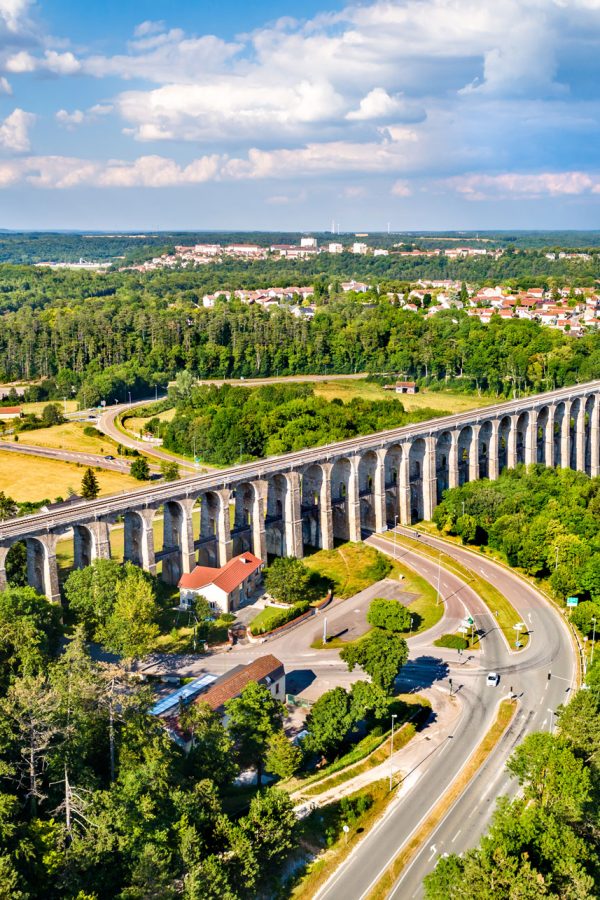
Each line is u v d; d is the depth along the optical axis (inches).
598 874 3503.9
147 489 6899.6
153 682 5511.8
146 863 3277.6
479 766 4694.9
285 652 6082.7
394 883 3846.0
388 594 7121.1
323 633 6378.0
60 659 4606.3
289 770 4352.9
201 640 6131.9
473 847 3966.5
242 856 3607.3
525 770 4138.8
